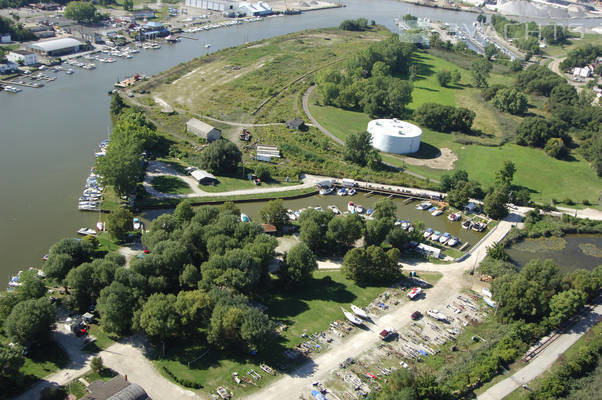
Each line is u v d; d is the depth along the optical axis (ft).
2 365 461.37
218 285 598.75
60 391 473.67
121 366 512.22
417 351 563.89
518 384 524.93
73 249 621.72
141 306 549.95
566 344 588.91
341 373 525.34
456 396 501.97
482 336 595.47
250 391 494.18
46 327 522.47
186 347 542.98
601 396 508.94
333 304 632.79
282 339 565.94
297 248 654.94
